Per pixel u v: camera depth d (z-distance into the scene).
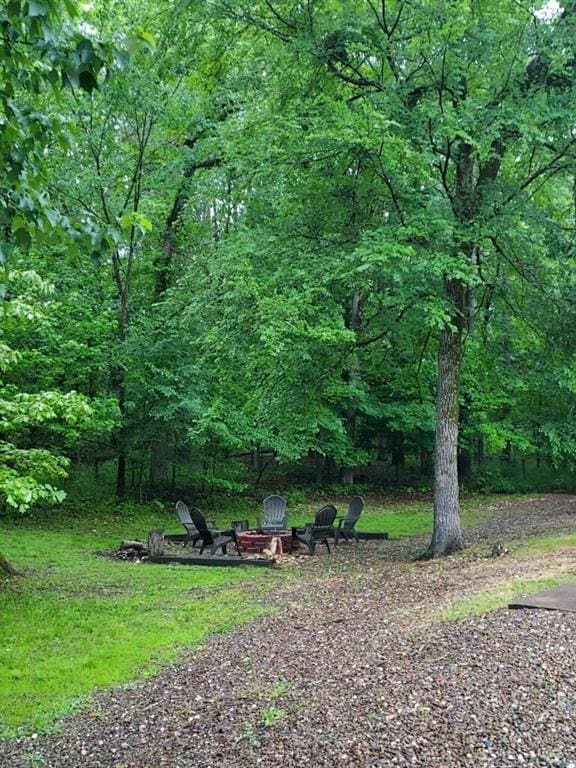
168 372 16.86
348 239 11.12
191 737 4.37
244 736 4.24
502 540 12.27
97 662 6.21
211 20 11.75
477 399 20.70
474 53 10.02
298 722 4.33
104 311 16.80
